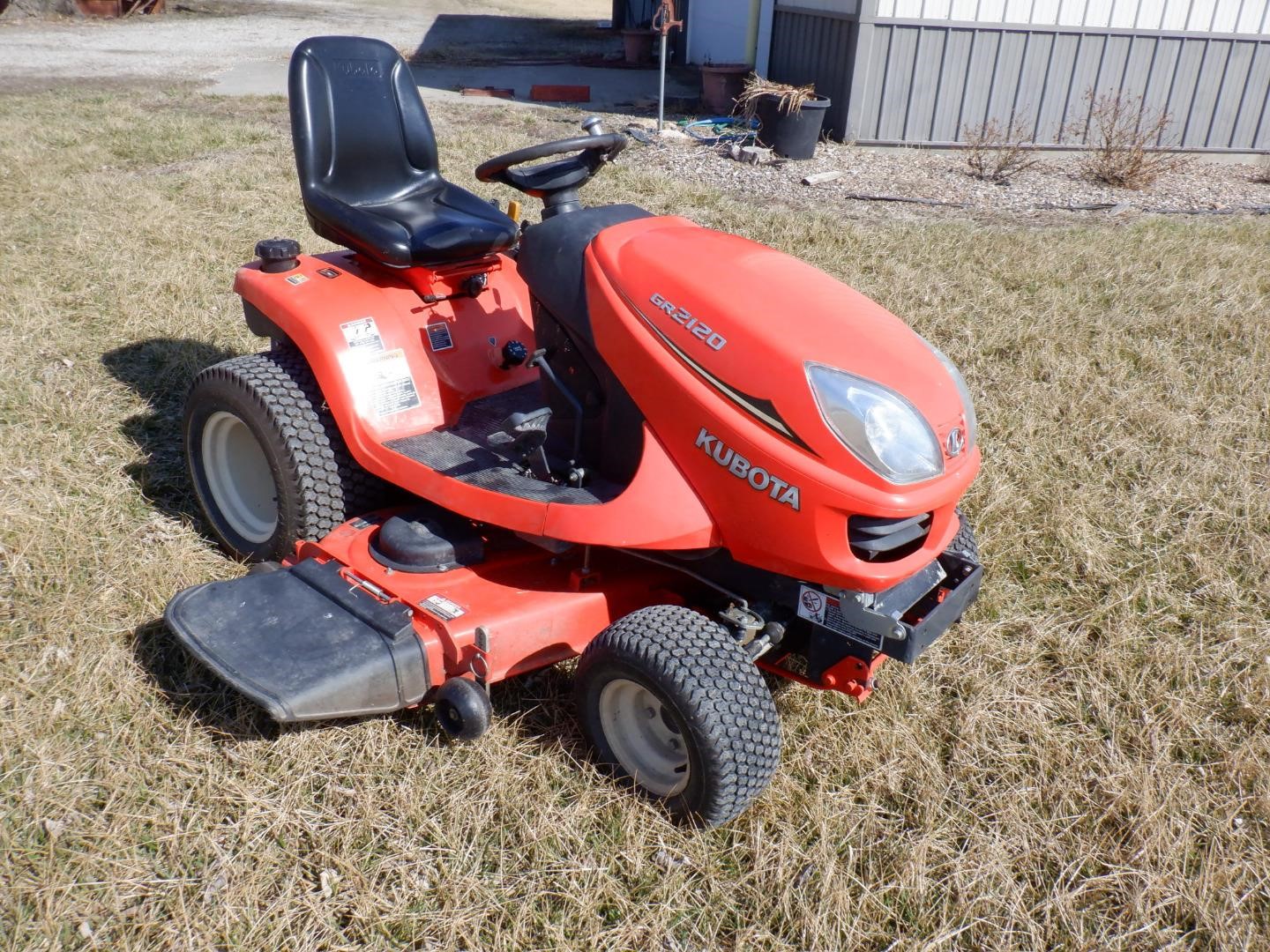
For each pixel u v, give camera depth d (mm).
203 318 5047
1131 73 9977
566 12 26453
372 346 3078
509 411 3227
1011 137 10023
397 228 3170
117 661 2793
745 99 9734
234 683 2354
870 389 2291
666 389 2438
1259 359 5242
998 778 2611
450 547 2730
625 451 2617
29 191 7066
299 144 3436
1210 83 10164
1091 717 2857
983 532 3639
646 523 2426
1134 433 4418
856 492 2209
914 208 8102
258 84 12570
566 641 2639
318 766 2520
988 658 3043
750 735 2248
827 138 10227
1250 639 3150
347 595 2646
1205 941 2207
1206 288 6141
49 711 2604
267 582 2717
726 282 2504
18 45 15398
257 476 3291
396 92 3688
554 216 2908
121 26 18750
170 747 2529
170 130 9164
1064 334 5398
